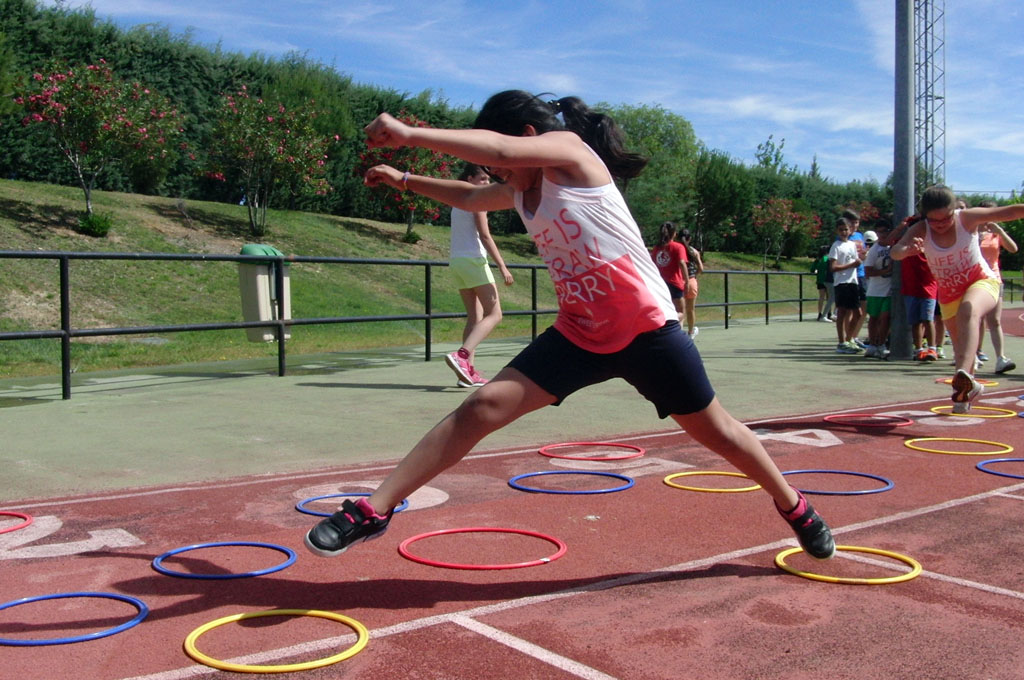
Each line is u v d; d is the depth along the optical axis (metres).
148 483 5.00
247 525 4.21
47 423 6.83
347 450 5.93
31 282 15.39
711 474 5.31
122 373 10.29
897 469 5.48
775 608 3.13
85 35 22.92
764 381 9.65
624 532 4.09
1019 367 10.99
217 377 9.82
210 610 3.12
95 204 20.53
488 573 3.51
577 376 3.20
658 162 37.22
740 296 31.34
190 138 24.66
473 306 8.79
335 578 3.46
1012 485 5.02
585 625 2.97
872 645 2.82
